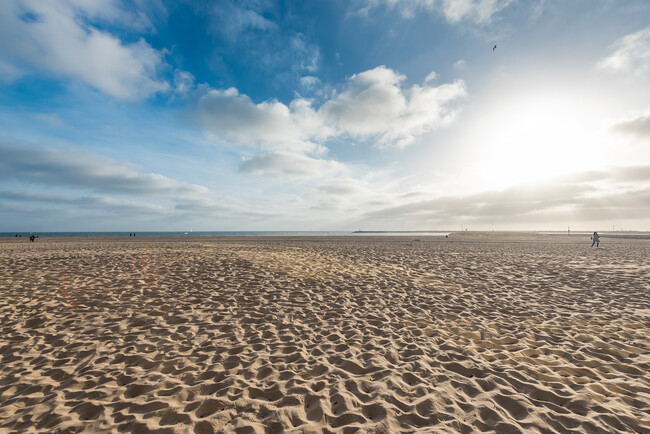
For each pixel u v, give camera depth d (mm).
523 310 6766
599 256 17219
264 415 3020
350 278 10062
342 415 2994
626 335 5223
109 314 6172
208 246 22688
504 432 2734
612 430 2758
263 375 3852
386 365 4102
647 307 6938
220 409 3133
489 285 9250
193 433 2746
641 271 11727
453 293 8281
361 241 34906
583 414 3010
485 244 29453
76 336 5074
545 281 9859
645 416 2955
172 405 3168
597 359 4305
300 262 13359
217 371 3930
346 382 3646
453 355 4430
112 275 9766
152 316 6113
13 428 2799
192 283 8852
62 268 10969
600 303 7297
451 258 15914
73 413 3041
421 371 3918
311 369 3998
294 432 2736
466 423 2875
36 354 4395
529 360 4262
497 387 3512
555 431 2768
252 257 14742
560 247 25109
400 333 5367
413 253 18594
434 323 5918
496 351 4594
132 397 3348
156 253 16438
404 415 3002
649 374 3869
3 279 9008
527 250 21734
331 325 5762
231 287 8492
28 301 6891
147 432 2742
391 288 8758
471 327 5680
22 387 3520
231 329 5496
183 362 4191
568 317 6238
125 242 29281
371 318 6180
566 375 3861
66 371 3908
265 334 5266
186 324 5715
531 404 3176
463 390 3467
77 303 6836
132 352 4492
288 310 6625
